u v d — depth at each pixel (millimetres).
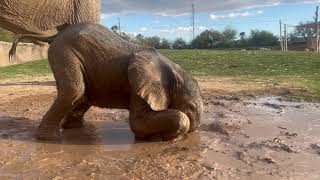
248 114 4570
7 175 2705
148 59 3365
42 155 3141
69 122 3912
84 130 3893
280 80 7328
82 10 4832
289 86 6496
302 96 5648
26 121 4305
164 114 3271
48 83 7445
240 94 5934
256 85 6754
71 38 3457
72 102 3482
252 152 3148
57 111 3535
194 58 11719
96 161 2986
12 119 4383
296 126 3977
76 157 3088
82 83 3463
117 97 3547
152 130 3371
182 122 3260
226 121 4164
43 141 3520
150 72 3309
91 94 3586
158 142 3426
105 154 3152
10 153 3186
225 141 3463
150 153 3143
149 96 3266
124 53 3467
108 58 3443
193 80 3514
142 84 3260
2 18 4570
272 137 3584
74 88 3430
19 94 6133
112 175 2691
